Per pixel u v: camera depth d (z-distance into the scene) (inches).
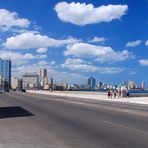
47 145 502.3
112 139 565.0
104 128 714.8
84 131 664.4
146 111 1246.3
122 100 2351.1
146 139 567.5
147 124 797.9
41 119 917.2
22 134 619.8
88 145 505.0
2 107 1487.5
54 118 948.6
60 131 662.5
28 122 837.2
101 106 1581.0
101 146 498.0
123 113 1143.6
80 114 1096.2
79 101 2176.4
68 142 530.3
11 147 484.1
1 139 560.1
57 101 2159.2
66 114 1093.8
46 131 662.5
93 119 919.7
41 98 2746.1
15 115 1050.7
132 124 797.2
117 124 795.4
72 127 730.8
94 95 3666.3
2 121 861.8
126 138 577.3
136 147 494.6
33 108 1418.6
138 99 2477.9
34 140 549.3
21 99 2490.2
